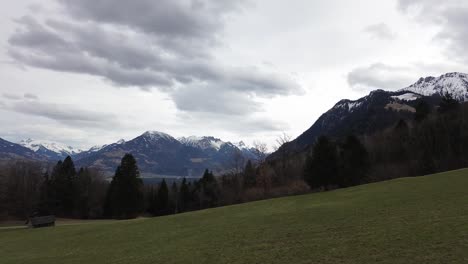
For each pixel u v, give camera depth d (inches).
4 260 1411.2
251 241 1164.5
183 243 1300.4
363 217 1283.2
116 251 1326.3
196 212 2315.5
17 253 1558.8
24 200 4837.6
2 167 5059.1
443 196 1446.9
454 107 4323.3
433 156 3656.5
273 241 1120.2
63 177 4658.0
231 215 1894.7
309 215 1504.7
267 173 4042.8
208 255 1053.8
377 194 1803.6
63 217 4623.5
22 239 2017.7
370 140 4680.1
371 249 871.7
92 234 1868.8
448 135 3725.4
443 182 1812.3
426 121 4178.2
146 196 4995.1
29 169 5290.4
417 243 860.6
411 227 1021.2
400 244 873.5
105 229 1998.0
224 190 4547.2
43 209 4544.8
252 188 4148.6
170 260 1054.4
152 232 1683.1
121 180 4210.1
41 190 4677.7
